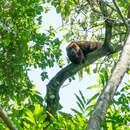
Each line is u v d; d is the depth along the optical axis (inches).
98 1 391.2
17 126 219.9
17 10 454.3
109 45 422.3
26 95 378.3
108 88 197.3
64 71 424.8
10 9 452.1
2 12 451.8
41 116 224.2
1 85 452.8
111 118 253.9
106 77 262.8
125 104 273.6
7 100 439.8
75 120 237.3
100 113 185.2
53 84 418.0
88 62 427.5
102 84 260.1
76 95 246.1
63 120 235.9
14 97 283.1
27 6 457.1
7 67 458.9
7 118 174.7
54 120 236.2
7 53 460.1
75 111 244.4
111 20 387.9
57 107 412.2
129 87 283.7
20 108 261.3
